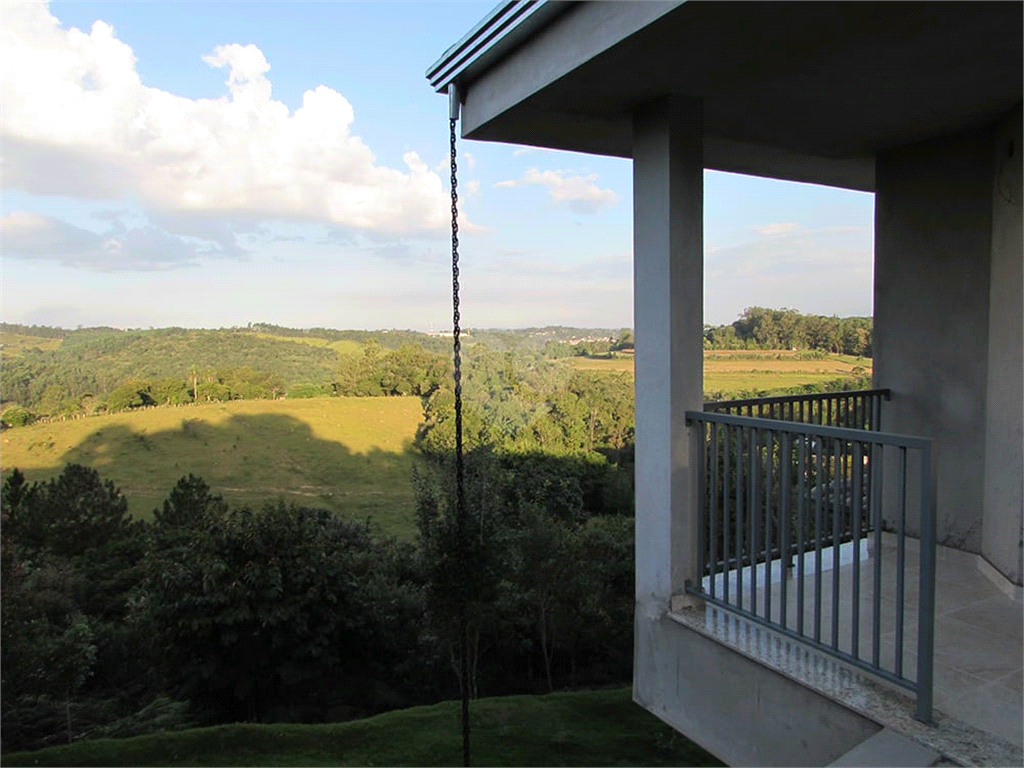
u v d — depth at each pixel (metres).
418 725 11.16
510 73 2.98
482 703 12.20
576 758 9.98
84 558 23.92
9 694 13.04
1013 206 3.02
